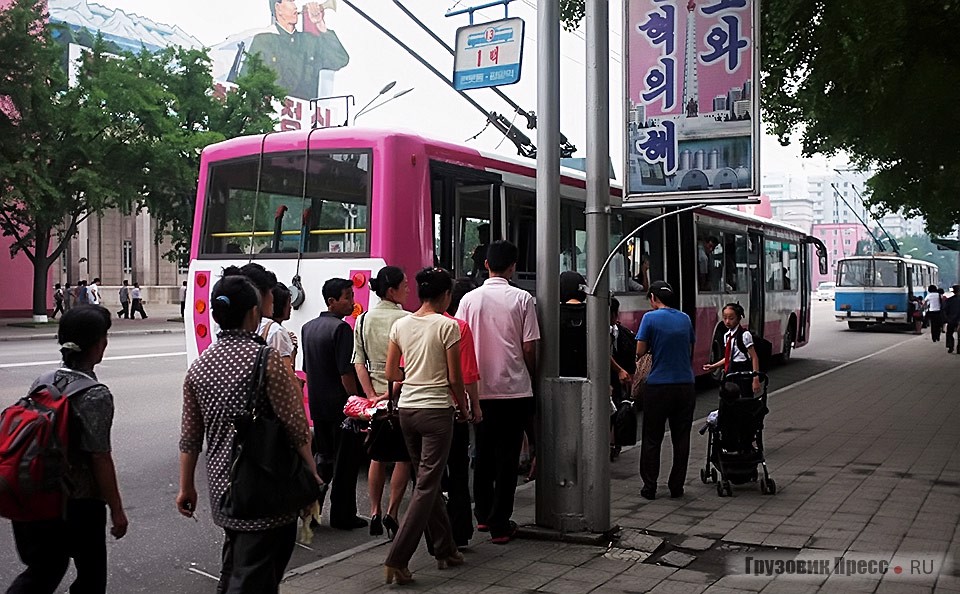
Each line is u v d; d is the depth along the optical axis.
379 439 5.67
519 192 10.17
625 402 8.69
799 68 14.05
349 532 6.73
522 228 10.23
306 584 5.32
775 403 13.70
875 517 6.84
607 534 6.18
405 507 7.56
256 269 5.53
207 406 3.84
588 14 6.18
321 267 8.75
